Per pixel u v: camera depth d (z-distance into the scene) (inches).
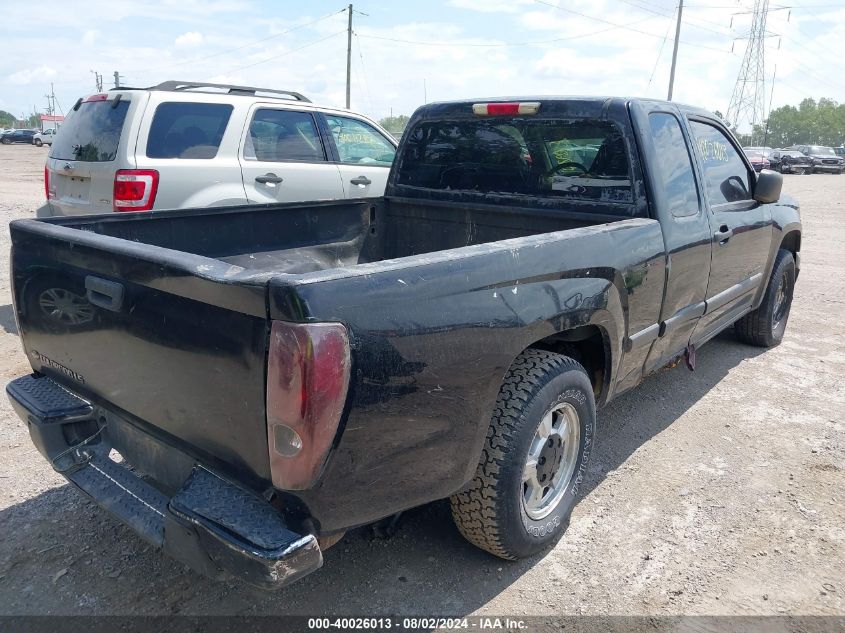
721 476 146.6
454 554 118.9
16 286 114.0
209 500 83.3
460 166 169.3
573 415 119.6
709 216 158.7
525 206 157.2
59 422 104.3
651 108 144.9
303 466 76.9
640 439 163.6
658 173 140.1
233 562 77.8
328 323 75.7
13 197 639.8
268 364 75.6
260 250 156.3
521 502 109.6
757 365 217.2
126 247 90.7
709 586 111.4
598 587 110.9
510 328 99.3
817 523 129.4
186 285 81.8
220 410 83.4
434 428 91.0
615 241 122.4
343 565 115.3
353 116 289.1
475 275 94.4
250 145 246.1
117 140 218.7
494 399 99.3
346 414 78.7
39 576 111.1
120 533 122.9
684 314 152.5
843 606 107.2
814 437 165.6
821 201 777.6
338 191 276.2
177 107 227.0
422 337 86.6
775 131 5915.4
